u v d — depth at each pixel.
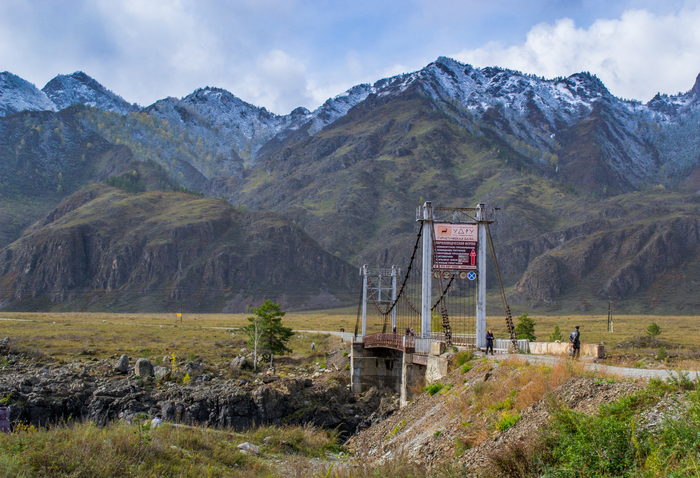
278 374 54.94
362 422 43.75
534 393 18.62
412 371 41.56
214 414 40.75
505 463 13.97
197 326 117.62
